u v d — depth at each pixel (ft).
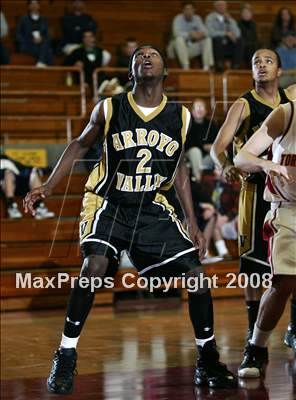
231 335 29.27
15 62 53.67
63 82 53.31
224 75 50.80
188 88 53.31
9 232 42.42
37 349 27.66
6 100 51.44
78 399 19.35
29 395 20.03
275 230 19.47
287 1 64.85
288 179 17.94
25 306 40.47
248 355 21.27
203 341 20.01
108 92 49.78
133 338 29.40
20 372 23.39
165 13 61.67
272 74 22.90
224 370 20.08
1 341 29.78
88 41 52.95
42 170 46.60
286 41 55.42
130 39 53.62
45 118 50.62
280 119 18.72
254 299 23.67
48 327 33.50
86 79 52.70
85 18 55.57
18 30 54.13
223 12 56.85
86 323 34.09
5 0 57.31
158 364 23.76
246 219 23.38
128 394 19.70
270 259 19.65
